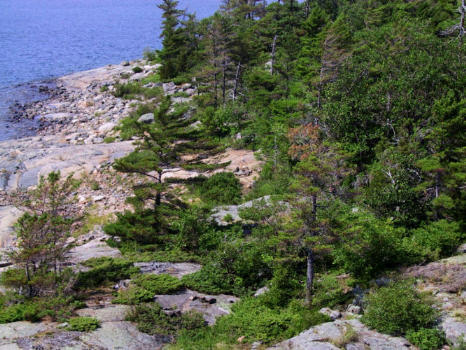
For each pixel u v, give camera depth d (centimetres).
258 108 4553
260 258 2117
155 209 2561
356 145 3048
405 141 2591
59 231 1866
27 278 1772
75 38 15725
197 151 2688
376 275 1914
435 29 4278
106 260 2198
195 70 6153
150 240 2509
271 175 3456
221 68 5066
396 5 5891
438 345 1373
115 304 1794
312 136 2197
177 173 3709
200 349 1505
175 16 7469
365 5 6931
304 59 4347
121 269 2088
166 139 2594
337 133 3169
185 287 2002
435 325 1441
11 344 1398
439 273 1755
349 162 2977
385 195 2309
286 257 2006
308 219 1831
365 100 3105
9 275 1781
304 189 1769
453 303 1548
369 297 1606
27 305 1697
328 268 2145
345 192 2228
